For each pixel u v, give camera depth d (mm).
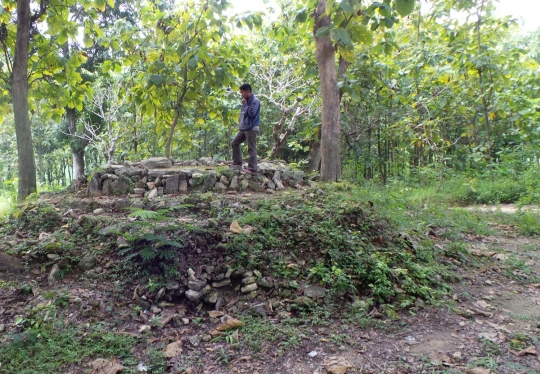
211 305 3855
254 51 12727
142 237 4184
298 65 12062
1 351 3105
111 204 5801
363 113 13906
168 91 8375
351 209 5227
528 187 9914
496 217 7766
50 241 4531
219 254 4297
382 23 5180
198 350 3236
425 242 5270
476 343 3295
